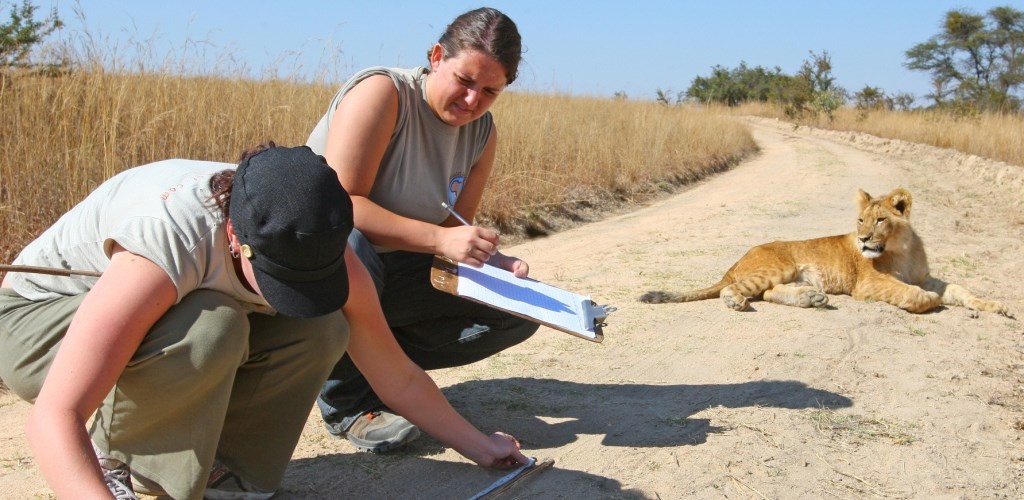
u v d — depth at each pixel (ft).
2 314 8.27
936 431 12.47
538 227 32.01
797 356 15.67
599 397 13.37
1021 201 45.11
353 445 11.28
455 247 10.03
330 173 7.21
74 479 6.44
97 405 6.91
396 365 9.67
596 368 14.79
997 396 14.06
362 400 11.18
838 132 110.01
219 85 27.66
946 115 100.01
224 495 9.12
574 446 11.48
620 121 54.13
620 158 45.29
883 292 20.26
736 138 75.31
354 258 8.98
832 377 14.62
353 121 10.30
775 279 20.49
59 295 8.15
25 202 19.74
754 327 17.75
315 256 6.96
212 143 24.88
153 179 7.92
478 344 11.84
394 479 10.31
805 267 21.20
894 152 86.07
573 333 9.76
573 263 24.75
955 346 16.90
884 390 14.10
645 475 10.68
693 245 28.09
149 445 8.02
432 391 10.05
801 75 136.67
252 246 6.98
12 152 20.18
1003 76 167.73
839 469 11.12
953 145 78.07
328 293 7.20
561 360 15.20
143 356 7.47
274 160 7.16
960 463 11.46
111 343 6.91
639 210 39.99
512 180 33.94
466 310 11.68
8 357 8.18
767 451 11.51
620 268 23.98
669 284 21.93
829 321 18.31
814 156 75.61
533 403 13.00
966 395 14.01
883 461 11.43
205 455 7.97
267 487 9.21
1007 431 12.64
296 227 6.87
